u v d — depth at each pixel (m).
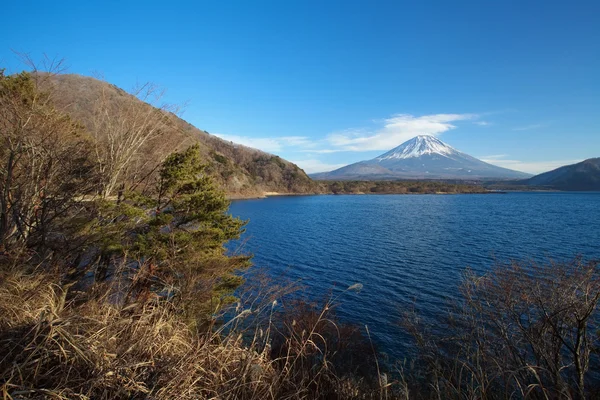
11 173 8.09
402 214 66.62
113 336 2.93
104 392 2.36
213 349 3.47
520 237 35.47
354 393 4.10
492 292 6.64
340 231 42.91
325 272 22.75
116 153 10.77
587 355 5.03
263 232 42.28
